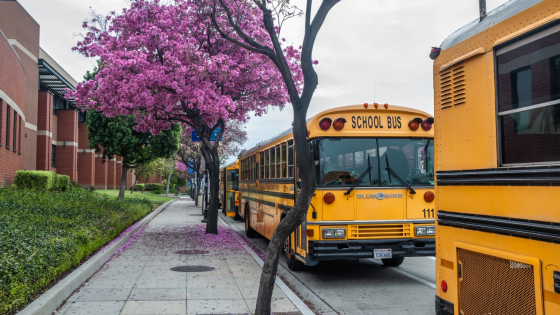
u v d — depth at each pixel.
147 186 65.88
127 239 12.86
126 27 13.45
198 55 12.05
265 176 12.12
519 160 3.29
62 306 6.09
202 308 6.16
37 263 6.14
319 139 7.82
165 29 12.96
